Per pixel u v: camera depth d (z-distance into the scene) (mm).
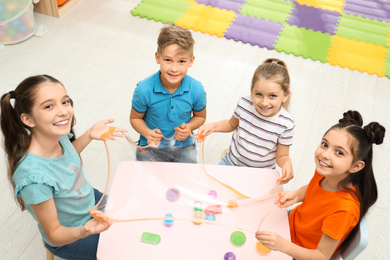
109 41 2643
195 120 1675
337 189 1136
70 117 1119
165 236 1115
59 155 1170
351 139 1049
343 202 1102
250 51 2666
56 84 1080
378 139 1041
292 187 1913
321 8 3115
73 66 2441
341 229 1086
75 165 1233
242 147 1528
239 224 1148
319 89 2439
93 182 1858
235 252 1094
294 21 2943
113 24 2783
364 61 2662
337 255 1218
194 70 2484
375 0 3283
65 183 1166
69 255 1300
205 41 2713
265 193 1251
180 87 1518
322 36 2832
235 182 1278
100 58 2514
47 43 2586
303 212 1257
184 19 2854
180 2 3008
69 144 1246
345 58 2672
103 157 1967
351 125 1076
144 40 2676
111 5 2953
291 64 2598
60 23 2748
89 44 2607
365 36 2875
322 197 1169
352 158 1062
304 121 2232
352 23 2988
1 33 2484
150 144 1420
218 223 1144
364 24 2996
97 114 2172
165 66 1416
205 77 2447
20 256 1585
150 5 2959
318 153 1120
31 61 2443
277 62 1438
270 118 1445
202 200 1188
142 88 1510
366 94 2438
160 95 1517
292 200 1249
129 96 2289
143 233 1110
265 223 1167
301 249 1091
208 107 2260
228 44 2705
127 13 2891
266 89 1341
